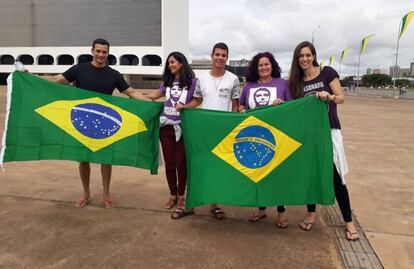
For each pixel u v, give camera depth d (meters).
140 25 60.50
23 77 4.59
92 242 3.83
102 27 61.25
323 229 4.25
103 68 4.71
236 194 4.11
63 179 6.05
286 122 4.12
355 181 6.30
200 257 3.55
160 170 6.76
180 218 4.51
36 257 3.51
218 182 4.16
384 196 5.52
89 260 3.46
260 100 4.33
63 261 3.44
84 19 61.44
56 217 4.46
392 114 19.83
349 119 16.73
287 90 4.30
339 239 4.04
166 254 3.60
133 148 4.69
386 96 47.66
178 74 4.62
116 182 5.99
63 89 4.65
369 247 3.86
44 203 4.93
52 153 4.62
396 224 4.46
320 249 3.75
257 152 4.16
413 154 8.69
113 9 60.50
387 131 12.73
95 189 5.61
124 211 4.71
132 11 60.22
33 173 6.38
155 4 59.75
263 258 3.55
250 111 4.20
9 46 63.88
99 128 4.66
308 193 4.13
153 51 60.94
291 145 4.11
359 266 3.46
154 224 4.31
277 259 3.54
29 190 5.46
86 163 4.76
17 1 62.19
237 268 3.36
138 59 61.78
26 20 62.53
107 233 4.05
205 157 4.24
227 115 4.23
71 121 4.64
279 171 4.12
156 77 64.69
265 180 4.12
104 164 4.69
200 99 4.61
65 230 4.11
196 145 4.25
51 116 4.62
